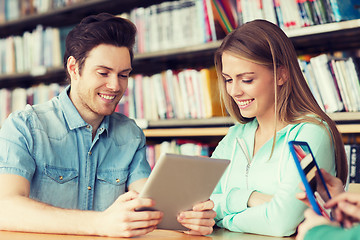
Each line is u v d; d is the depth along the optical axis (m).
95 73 1.40
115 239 1.02
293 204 1.17
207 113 2.34
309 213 0.80
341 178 1.36
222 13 2.26
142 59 2.64
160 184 0.99
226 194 1.33
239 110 1.53
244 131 1.54
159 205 1.05
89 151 1.50
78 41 1.42
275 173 1.32
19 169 1.28
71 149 1.47
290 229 1.17
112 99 1.44
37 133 1.40
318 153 1.26
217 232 1.24
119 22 1.44
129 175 1.59
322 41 2.20
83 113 1.50
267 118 1.43
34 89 3.08
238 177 1.44
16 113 1.42
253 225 1.20
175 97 2.45
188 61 2.73
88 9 2.91
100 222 1.06
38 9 3.08
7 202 1.15
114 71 1.41
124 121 1.65
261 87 1.34
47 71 2.99
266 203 1.21
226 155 1.55
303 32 2.00
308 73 2.00
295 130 1.32
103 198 1.52
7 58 3.20
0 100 3.22
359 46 2.18
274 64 1.33
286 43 1.37
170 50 2.43
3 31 3.50
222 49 1.39
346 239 0.69
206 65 2.67
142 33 2.55
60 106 1.50
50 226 1.07
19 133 1.35
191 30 2.38
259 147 1.45
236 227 1.24
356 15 1.98
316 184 0.93
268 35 1.34
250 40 1.33
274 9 2.08
